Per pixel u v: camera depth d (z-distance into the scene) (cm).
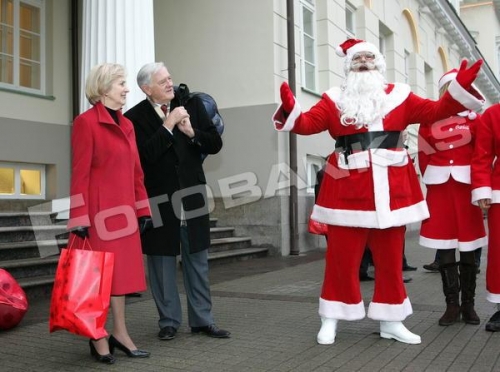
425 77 1916
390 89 411
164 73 412
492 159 439
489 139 436
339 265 406
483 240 459
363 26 1323
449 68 2136
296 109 384
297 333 438
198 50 1040
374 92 400
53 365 363
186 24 1052
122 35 639
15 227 701
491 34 3312
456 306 455
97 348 367
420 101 404
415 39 1722
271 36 979
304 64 1106
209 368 352
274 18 981
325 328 410
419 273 745
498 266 432
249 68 995
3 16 894
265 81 982
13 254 648
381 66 414
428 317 482
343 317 407
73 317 336
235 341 415
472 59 2444
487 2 3306
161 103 418
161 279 420
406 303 411
